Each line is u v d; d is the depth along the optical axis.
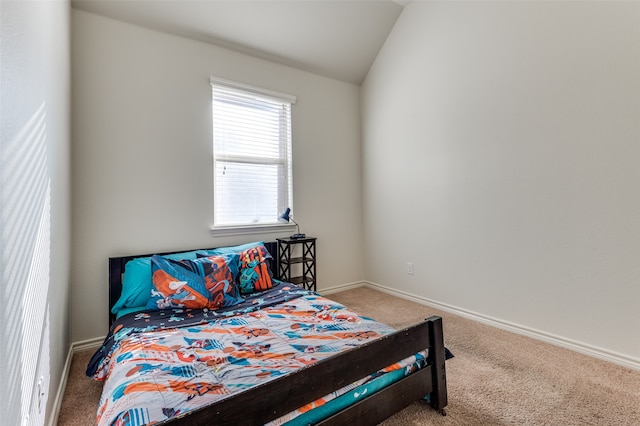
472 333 2.46
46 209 1.37
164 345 1.49
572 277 2.14
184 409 0.99
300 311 1.98
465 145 2.77
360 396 1.23
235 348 1.44
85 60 2.29
